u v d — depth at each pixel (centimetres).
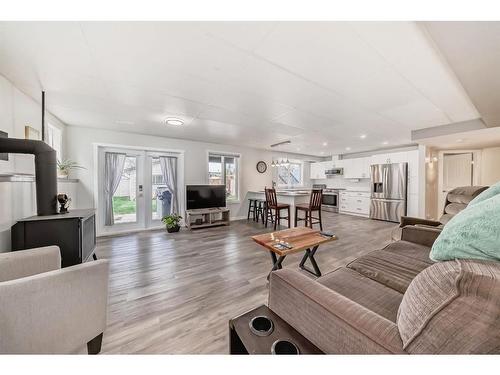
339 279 140
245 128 388
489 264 61
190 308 172
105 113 305
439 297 60
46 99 251
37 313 95
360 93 233
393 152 600
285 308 99
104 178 405
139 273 238
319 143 536
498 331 51
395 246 197
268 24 132
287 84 213
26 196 205
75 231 201
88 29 135
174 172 485
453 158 537
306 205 471
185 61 173
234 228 474
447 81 202
